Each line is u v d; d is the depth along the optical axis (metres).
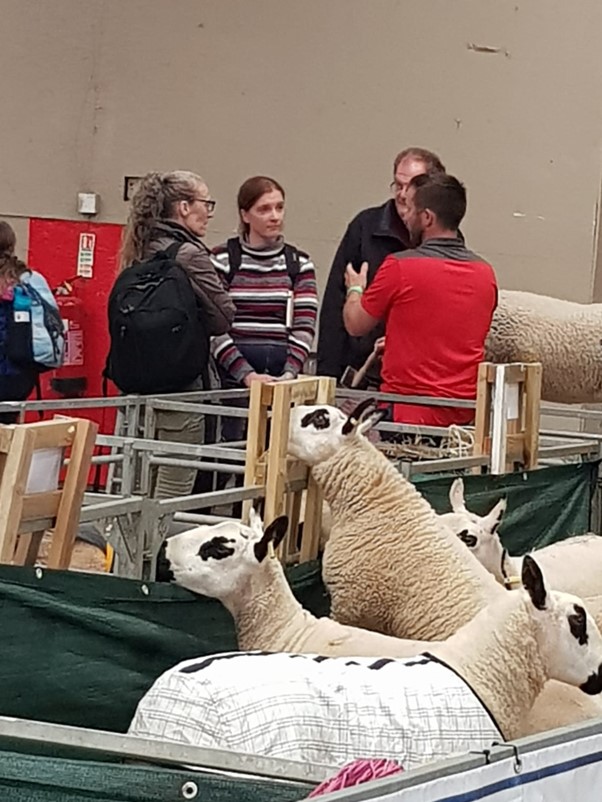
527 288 9.23
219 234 9.50
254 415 4.22
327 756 2.71
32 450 3.28
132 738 2.14
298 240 9.41
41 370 7.20
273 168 9.40
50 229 9.38
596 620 4.27
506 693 3.16
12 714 3.19
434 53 9.19
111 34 9.46
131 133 9.49
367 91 9.27
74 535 3.49
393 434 6.02
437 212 5.71
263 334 6.46
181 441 5.71
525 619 3.23
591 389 8.03
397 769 2.12
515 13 9.10
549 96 9.10
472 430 5.59
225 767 2.15
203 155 9.46
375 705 2.82
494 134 9.19
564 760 2.10
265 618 3.65
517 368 5.52
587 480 5.78
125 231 6.11
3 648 3.14
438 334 5.72
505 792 2.00
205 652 3.66
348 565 4.21
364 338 6.76
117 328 5.87
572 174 9.12
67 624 3.28
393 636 4.21
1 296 6.95
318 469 4.29
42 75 9.37
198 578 3.57
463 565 4.19
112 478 5.80
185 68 9.44
